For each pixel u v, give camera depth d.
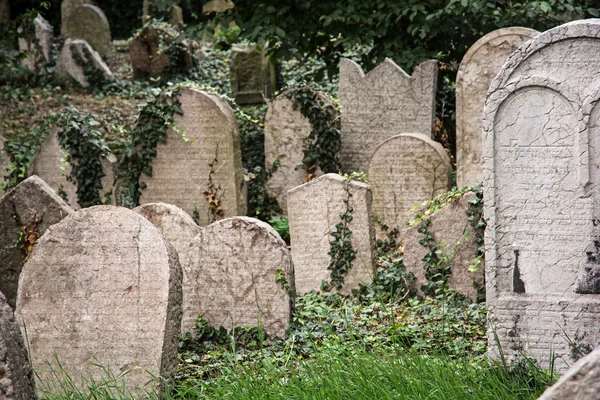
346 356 7.80
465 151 13.49
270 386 7.28
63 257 7.64
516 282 7.59
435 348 8.41
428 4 15.65
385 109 14.75
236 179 13.18
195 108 13.10
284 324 9.24
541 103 7.36
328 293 10.77
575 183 7.36
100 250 7.59
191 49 23.73
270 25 15.90
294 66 22.75
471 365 7.36
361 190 10.66
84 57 22.55
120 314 7.52
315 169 14.64
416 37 16.27
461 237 10.21
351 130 14.95
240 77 20.52
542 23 15.56
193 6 30.97
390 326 9.17
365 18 15.80
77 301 7.60
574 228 7.40
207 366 8.36
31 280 7.68
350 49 15.63
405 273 10.50
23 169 13.82
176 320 7.68
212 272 9.42
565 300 7.46
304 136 14.58
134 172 13.43
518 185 7.49
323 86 20.77
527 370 7.47
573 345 7.46
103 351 7.54
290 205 10.95
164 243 7.54
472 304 9.84
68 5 29.14
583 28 7.18
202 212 13.30
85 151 13.41
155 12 28.95
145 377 7.45
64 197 13.62
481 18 15.84
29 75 22.62
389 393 6.63
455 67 16.77
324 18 15.70
